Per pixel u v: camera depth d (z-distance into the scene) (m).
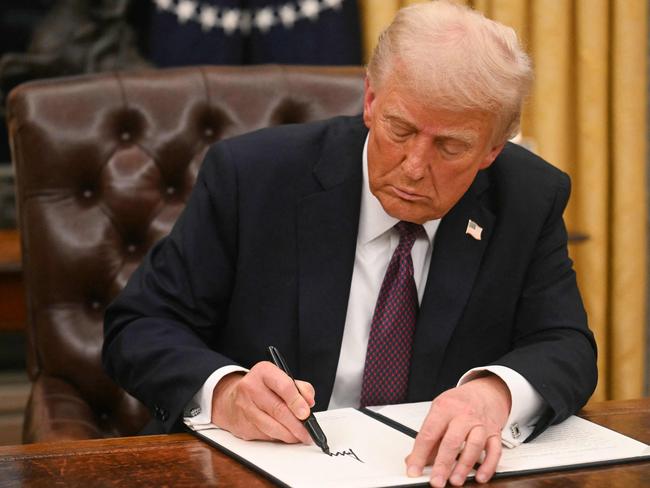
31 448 1.15
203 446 1.17
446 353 1.47
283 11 2.55
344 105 2.01
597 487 1.04
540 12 2.68
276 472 1.05
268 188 1.49
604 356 2.84
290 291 1.47
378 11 2.57
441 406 1.13
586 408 1.36
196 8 2.54
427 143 1.25
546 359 1.32
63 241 1.88
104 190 1.91
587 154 2.74
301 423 1.15
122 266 1.92
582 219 2.78
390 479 1.04
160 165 1.94
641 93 2.76
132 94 1.94
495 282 1.48
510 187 1.53
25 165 1.88
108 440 1.19
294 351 1.46
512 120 1.31
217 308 1.50
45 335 1.89
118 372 1.40
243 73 2.00
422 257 1.49
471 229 1.49
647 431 1.25
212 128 1.97
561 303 1.48
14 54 2.79
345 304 1.45
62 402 1.77
